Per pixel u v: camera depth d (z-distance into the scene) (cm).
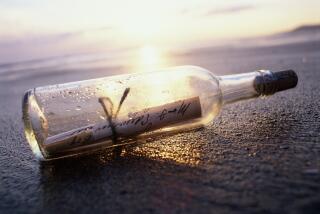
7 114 71
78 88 36
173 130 38
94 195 26
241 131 38
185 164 30
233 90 39
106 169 31
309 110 44
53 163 33
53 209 25
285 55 129
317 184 23
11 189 29
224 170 28
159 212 22
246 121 42
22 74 199
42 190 28
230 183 25
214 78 39
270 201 22
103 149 35
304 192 22
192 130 40
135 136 35
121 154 34
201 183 26
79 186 28
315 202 21
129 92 35
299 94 55
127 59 238
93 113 33
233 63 126
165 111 35
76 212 24
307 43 170
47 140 31
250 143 34
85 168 31
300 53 129
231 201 22
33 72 205
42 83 133
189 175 27
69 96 35
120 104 34
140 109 34
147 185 27
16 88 128
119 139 34
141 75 39
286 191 23
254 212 21
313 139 33
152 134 36
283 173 26
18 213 25
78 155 34
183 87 37
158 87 37
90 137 32
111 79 38
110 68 168
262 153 30
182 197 24
